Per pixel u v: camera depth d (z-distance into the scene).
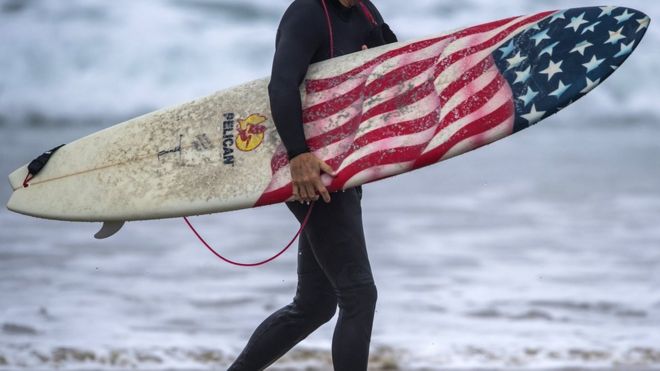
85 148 14.89
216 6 100.19
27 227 35.00
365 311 13.18
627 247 31.33
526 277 26.64
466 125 13.58
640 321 22.05
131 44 96.31
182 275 26.88
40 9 98.81
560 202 42.12
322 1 13.65
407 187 47.78
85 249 30.91
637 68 94.00
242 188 13.77
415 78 13.83
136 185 14.36
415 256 29.75
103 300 23.86
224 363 18.97
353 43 13.99
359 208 13.59
